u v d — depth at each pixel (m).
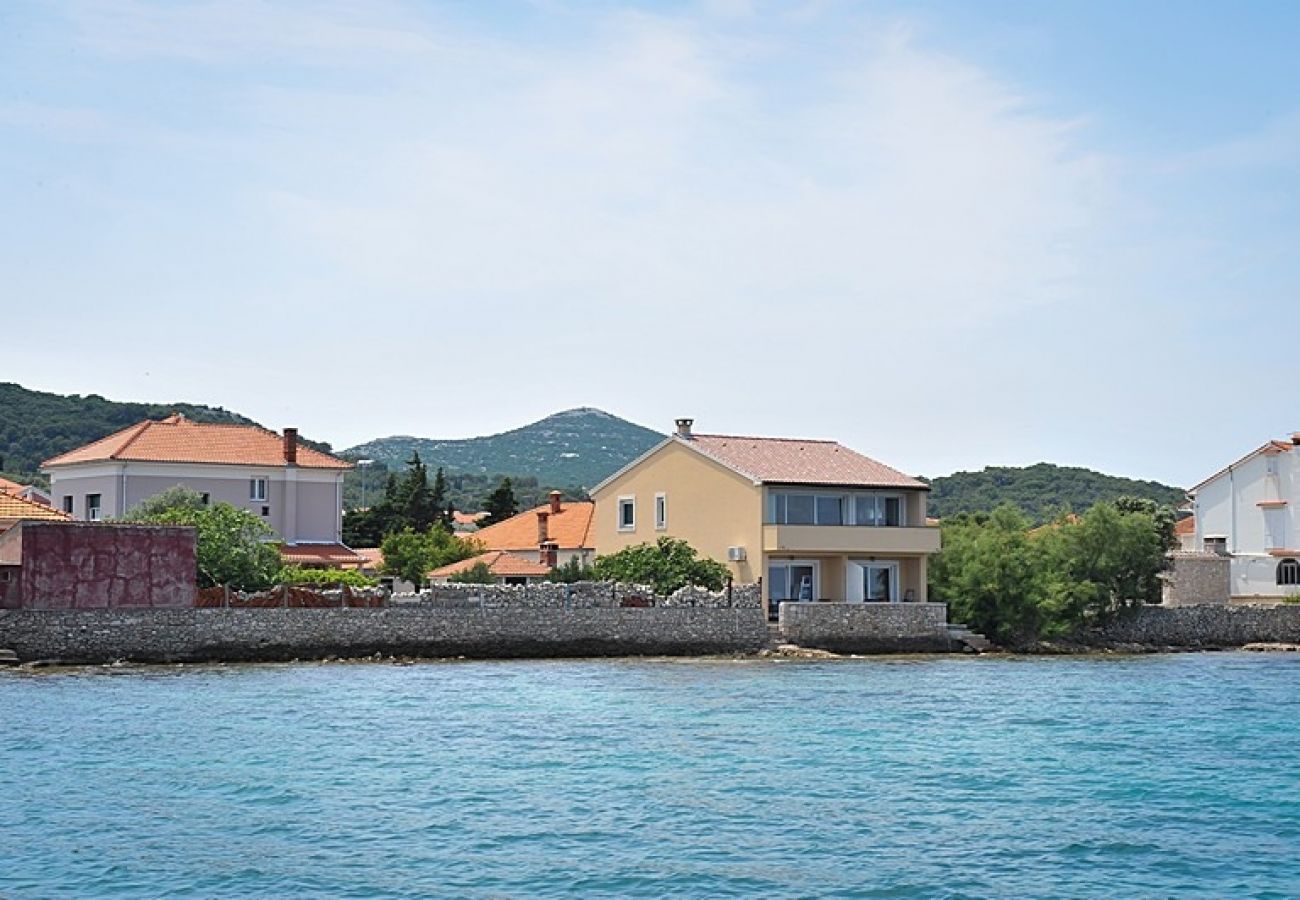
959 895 23.23
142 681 55.16
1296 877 24.59
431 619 67.75
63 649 61.19
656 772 34.06
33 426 187.38
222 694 50.44
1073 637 85.25
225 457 97.38
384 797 30.69
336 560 96.94
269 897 22.81
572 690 53.38
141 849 25.83
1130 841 27.05
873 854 25.81
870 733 41.28
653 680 58.09
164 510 83.50
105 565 63.06
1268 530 109.69
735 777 33.47
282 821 28.22
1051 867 25.08
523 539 114.75
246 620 64.50
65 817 28.44
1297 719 45.66
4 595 61.72
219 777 32.97
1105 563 86.56
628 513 89.31
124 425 196.88
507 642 69.12
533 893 23.08
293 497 99.50
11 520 72.38
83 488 96.50
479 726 42.16
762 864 25.02
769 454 84.44
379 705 47.53
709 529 82.62
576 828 27.72
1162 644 88.19
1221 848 26.58
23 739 38.56
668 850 25.95
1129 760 36.59
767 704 48.91
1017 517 88.88
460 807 29.67
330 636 65.94
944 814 29.34
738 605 74.69
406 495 145.12
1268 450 109.88
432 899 22.72
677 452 85.25
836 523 82.69
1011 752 37.81
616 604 72.81
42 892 23.02
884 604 77.94
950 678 61.31
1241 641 90.31
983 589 83.38
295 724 42.16
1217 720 45.31
